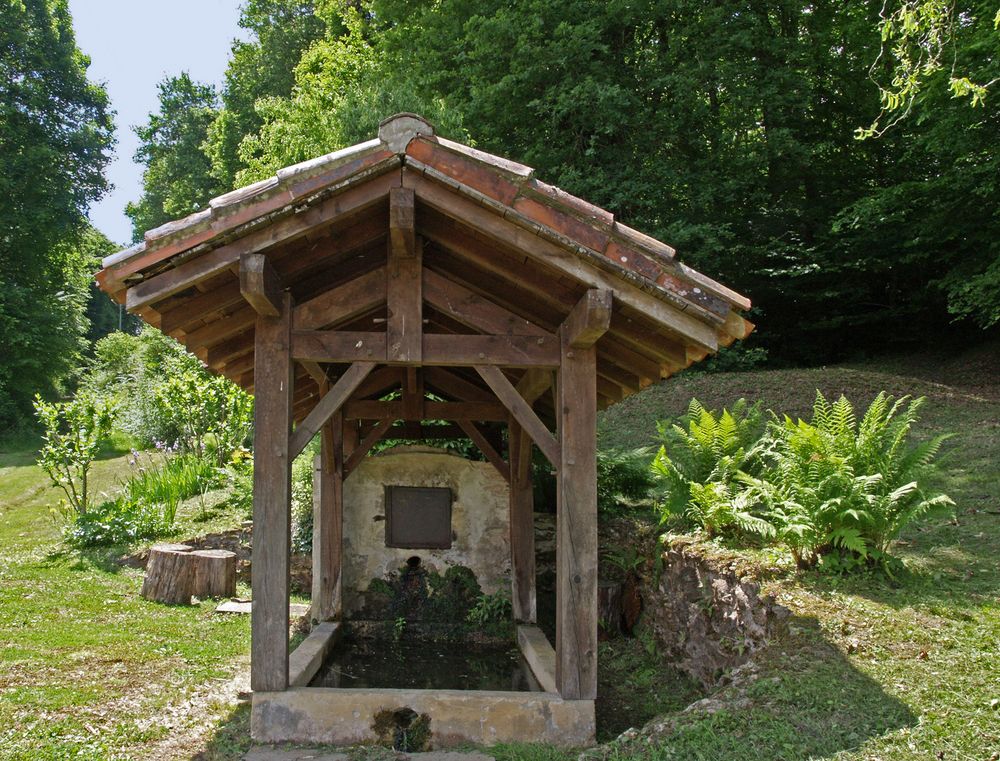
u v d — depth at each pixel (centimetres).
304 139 1429
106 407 1151
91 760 396
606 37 1730
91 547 988
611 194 1602
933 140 1247
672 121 1653
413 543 768
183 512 1084
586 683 433
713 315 376
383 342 439
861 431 556
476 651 692
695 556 597
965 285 1281
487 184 380
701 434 693
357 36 2100
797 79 1664
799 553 536
